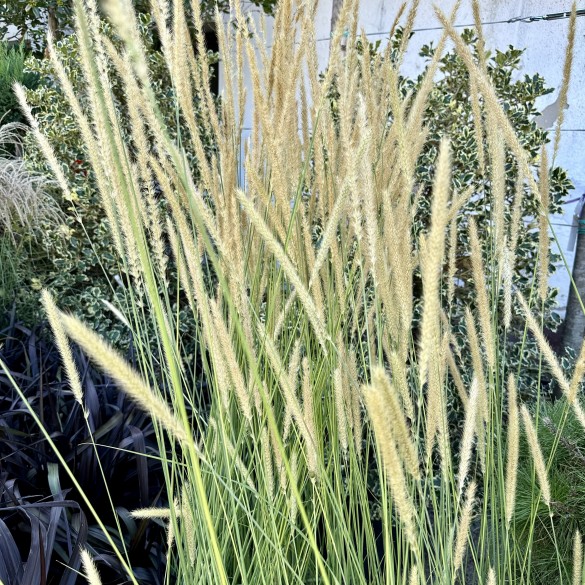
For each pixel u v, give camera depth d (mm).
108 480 1719
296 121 1271
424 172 2160
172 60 981
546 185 1061
